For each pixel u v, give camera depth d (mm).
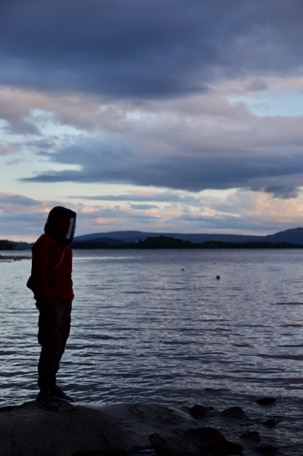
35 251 5746
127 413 6691
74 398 8625
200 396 8742
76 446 5578
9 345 13961
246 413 7691
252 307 24969
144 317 20672
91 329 17078
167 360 11828
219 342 14430
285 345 13922
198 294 33750
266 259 143875
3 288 41281
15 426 5539
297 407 8039
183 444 5645
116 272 70188
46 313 5840
